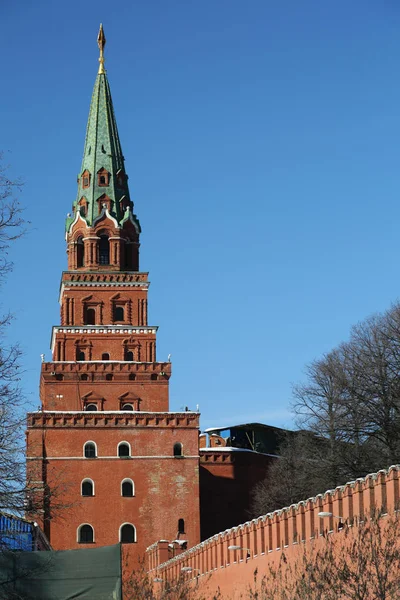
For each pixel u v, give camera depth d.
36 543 61.38
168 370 111.69
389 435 86.38
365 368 91.31
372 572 42.72
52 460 105.00
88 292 114.88
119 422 106.94
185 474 106.50
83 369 110.88
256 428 122.94
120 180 118.56
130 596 63.16
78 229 116.69
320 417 96.62
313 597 42.44
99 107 120.75
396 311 95.69
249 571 61.19
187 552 77.94
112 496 104.94
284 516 55.75
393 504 43.41
